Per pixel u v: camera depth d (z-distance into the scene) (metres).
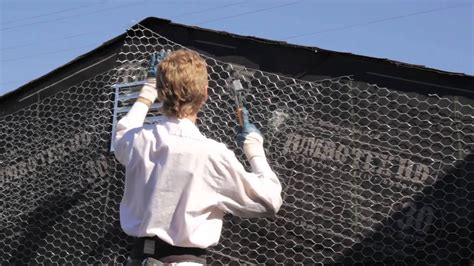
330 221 3.83
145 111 3.19
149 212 2.79
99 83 4.36
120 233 4.20
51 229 4.39
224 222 4.00
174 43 4.20
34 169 4.49
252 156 3.00
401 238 3.70
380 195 3.76
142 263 2.78
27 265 4.43
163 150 2.82
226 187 2.79
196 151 2.80
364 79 3.84
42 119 4.50
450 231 3.62
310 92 3.92
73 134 4.39
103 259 4.22
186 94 2.84
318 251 3.84
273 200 2.83
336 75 3.89
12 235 4.50
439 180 3.67
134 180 2.88
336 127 3.86
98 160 4.30
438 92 3.71
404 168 3.73
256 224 3.95
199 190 2.78
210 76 4.11
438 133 3.69
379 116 3.79
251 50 4.06
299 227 3.88
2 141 4.61
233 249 3.97
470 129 3.64
